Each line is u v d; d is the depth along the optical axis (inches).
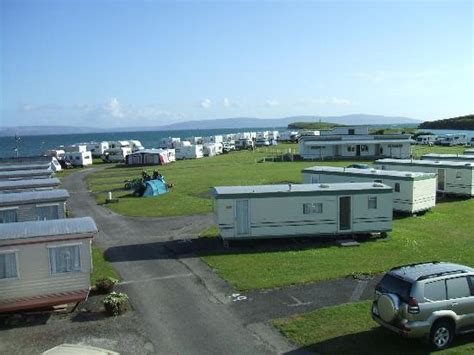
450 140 4237.2
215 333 634.2
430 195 1444.4
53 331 652.7
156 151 3307.1
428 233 1176.2
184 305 735.1
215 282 836.6
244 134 5246.1
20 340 627.5
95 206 1662.2
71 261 721.6
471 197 1690.5
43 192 1135.6
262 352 576.1
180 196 1815.9
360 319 657.6
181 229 1263.5
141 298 769.6
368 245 1063.6
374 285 800.9
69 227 734.5
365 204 1114.1
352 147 3287.4
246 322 665.6
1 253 690.8
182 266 933.8
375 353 558.3
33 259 705.0
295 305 721.0
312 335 614.9
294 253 1005.2
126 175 2659.9
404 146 3211.1
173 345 602.5
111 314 701.9
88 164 3459.6
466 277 570.6
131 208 1595.7
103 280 803.4
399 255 976.9
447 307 553.6
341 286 799.7
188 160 3597.4
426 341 552.7
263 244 1090.1
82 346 599.8
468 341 574.9
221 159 3543.3
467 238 1120.8
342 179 1503.4
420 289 546.6
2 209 1047.6
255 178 2256.4
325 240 1114.1
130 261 975.6
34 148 7765.8
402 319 546.9
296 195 1084.5
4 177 1467.8
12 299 699.4
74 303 746.2
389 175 1417.3
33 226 736.3
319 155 3287.4
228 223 1066.7
